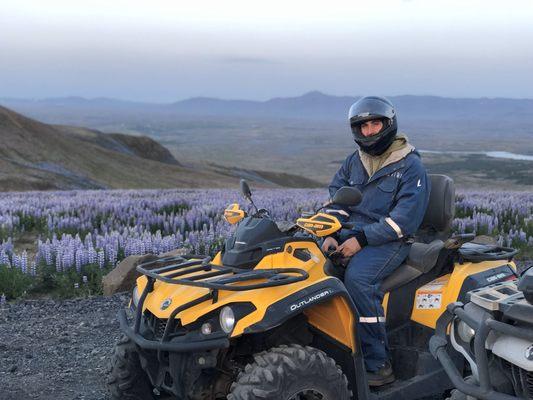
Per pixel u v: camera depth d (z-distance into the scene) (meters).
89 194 27.56
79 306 9.45
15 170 83.19
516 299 3.88
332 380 4.20
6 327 8.38
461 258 5.78
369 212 5.66
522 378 3.62
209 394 4.49
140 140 169.50
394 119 5.55
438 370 5.30
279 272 4.55
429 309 5.46
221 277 4.54
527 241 15.10
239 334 4.12
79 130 159.50
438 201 6.10
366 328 5.19
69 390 6.16
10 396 5.95
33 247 13.98
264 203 20.19
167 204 19.12
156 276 4.60
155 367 4.67
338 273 5.48
